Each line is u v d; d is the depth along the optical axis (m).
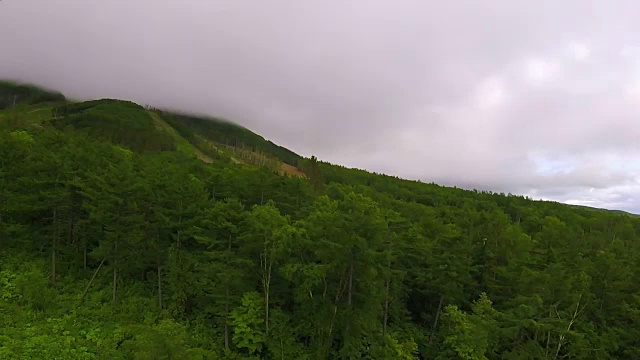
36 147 38.62
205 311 30.77
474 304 34.88
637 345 32.00
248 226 30.80
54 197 31.88
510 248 40.41
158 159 67.00
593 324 32.06
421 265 36.81
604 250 50.94
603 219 93.25
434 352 32.22
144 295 32.91
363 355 29.30
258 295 29.55
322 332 28.33
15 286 29.84
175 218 33.78
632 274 36.03
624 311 32.81
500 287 35.31
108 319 29.17
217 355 27.41
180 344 20.41
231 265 29.45
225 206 32.44
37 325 26.86
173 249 31.95
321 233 27.91
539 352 27.77
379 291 28.58
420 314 37.28
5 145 34.81
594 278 34.75
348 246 26.39
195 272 31.67
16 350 23.95
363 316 27.97
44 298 28.78
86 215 36.12
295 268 26.67
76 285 32.47
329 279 29.00
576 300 29.83
